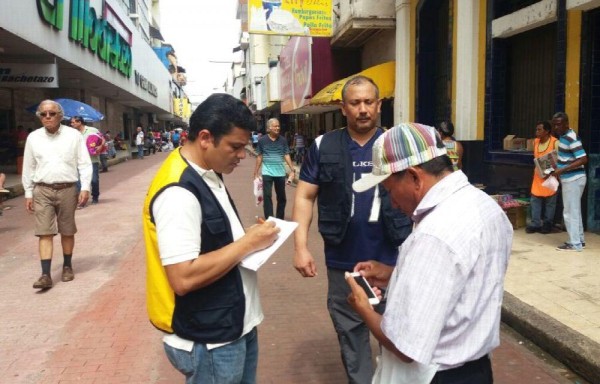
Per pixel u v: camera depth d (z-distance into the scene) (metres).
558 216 7.47
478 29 9.40
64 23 15.47
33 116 20.16
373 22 12.66
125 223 9.36
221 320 1.98
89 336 4.33
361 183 1.84
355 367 2.97
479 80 9.49
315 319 4.68
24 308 5.02
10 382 3.59
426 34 11.50
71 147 5.60
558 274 5.31
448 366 1.62
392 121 13.84
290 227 2.10
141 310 4.93
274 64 30.28
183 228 1.85
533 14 7.84
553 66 8.03
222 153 1.96
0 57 14.79
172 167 1.95
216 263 1.87
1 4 10.95
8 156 19.12
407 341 1.54
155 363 3.85
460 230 1.56
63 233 5.72
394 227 2.84
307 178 3.01
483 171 9.48
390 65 13.00
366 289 1.94
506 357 3.87
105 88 25.30
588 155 7.04
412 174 1.71
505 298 4.64
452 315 1.59
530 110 8.65
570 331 3.90
